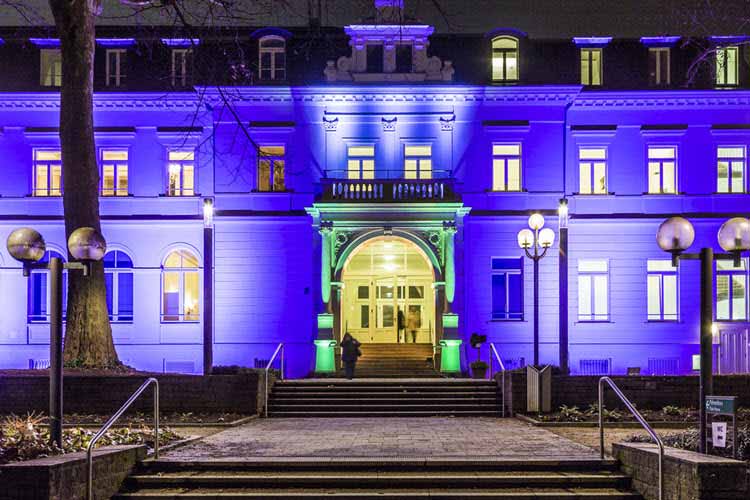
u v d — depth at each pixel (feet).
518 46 100.99
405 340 102.17
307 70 100.37
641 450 37.37
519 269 98.43
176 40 100.53
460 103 99.50
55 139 100.27
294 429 56.34
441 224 92.58
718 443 36.01
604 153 100.58
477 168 99.14
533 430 55.01
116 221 99.09
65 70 71.92
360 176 99.19
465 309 96.22
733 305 98.89
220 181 99.40
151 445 45.80
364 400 68.74
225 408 64.75
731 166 100.27
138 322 98.78
